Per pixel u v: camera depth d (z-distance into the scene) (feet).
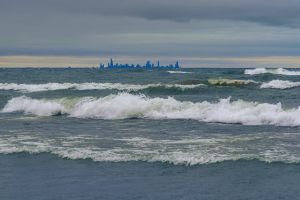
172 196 37.29
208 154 51.31
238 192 38.14
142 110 92.94
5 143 60.34
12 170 46.34
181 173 44.21
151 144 58.59
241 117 80.43
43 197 37.52
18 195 38.14
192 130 71.56
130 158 50.06
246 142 58.85
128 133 69.10
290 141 59.11
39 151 54.34
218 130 71.05
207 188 39.34
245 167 45.88
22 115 98.84
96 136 66.18
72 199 36.88
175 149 54.75
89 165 47.65
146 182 41.32
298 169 44.75
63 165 47.93
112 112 94.73
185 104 92.17
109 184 40.83
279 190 38.47
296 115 76.79
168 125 78.38
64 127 77.30
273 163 46.98
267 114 79.10
